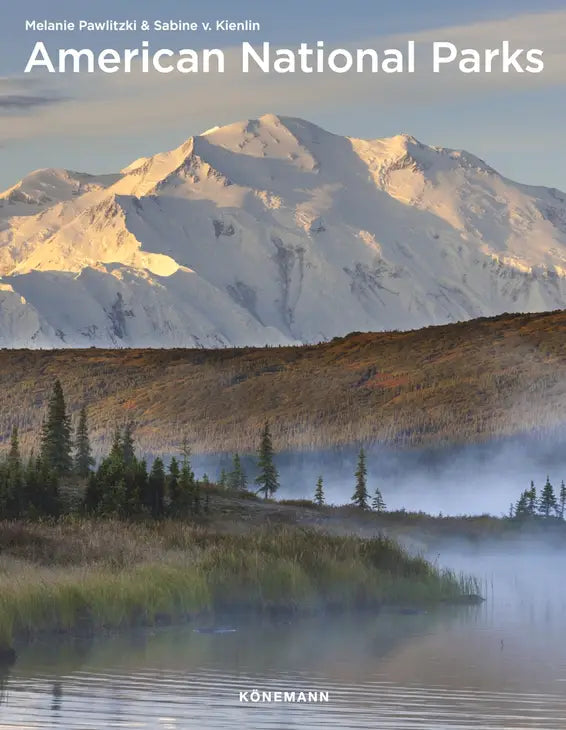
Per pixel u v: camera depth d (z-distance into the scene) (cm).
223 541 10388
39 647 7650
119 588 8331
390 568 10181
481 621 9062
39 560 9381
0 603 7800
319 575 9456
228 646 7825
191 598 8588
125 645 7756
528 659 7550
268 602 9000
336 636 8288
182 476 13988
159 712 6109
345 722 5988
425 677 7006
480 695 6531
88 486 13238
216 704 6306
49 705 6244
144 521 12488
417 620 9025
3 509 12275
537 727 5906
